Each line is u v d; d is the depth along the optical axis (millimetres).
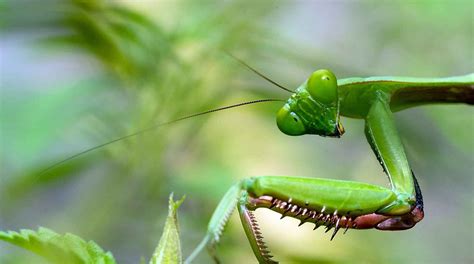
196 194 213
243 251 207
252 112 226
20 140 202
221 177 217
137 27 197
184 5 212
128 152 205
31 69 229
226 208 178
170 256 164
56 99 203
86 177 213
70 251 162
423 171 246
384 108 188
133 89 203
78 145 206
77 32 198
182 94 203
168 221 164
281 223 236
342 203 179
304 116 185
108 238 209
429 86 190
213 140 229
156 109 203
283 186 178
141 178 207
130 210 209
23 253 191
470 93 191
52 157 204
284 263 204
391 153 186
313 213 179
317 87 184
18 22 196
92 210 208
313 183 179
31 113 203
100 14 195
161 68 201
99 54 200
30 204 222
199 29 205
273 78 220
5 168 202
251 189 178
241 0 209
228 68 206
